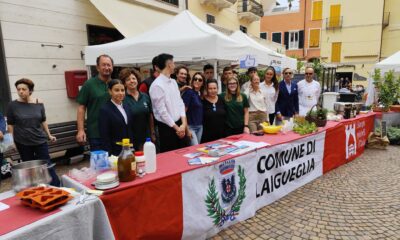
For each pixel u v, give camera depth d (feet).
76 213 5.35
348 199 11.41
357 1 77.46
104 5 20.83
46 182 6.43
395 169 15.26
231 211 9.20
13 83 16.63
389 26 77.71
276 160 10.99
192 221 7.92
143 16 23.88
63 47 19.26
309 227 9.27
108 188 6.14
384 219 9.80
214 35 14.44
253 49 18.75
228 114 13.12
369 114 20.13
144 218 6.70
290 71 17.37
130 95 10.11
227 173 8.92
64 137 17.12
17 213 5.18
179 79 13.11
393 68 28.58
